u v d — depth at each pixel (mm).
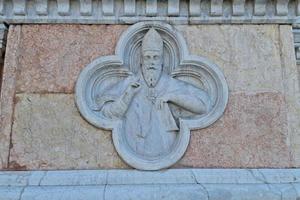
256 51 2754
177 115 2643
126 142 2566
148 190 2316
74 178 2416
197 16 2783
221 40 2770
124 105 2596
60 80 2668
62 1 2762
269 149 2562
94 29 2781
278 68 2723
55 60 2711
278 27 2818
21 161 2510
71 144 2545
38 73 2682
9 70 2688
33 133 2562
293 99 2666
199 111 2605
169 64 2764
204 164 2520
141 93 2666
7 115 2594
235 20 2789
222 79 2641
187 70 2711
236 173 2463
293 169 2514
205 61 2676
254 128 2600
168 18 2777
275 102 2654
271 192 2326
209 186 2355
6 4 2795
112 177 2420
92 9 2777
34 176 2430
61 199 2271
